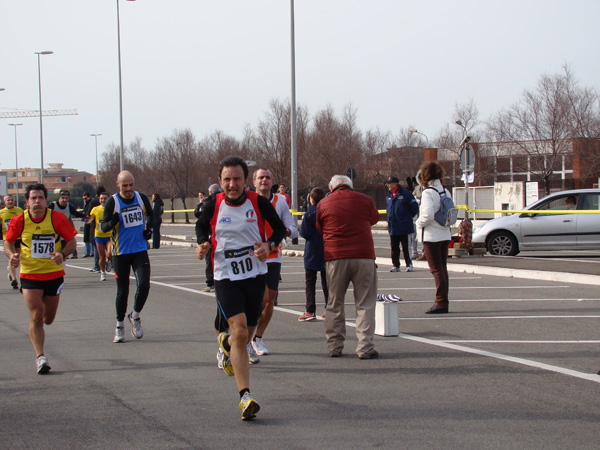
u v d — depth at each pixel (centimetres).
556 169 5488
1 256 3053
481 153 5766
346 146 5691
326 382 772
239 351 649
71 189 11675
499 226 2125
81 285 1795
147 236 1029
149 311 1313
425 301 1347
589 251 2356
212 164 7019
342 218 887
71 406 697
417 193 2138
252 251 682
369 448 560
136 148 8331
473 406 666
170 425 631
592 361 838
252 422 634
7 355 946
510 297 1373
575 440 568
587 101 4553
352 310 1285
